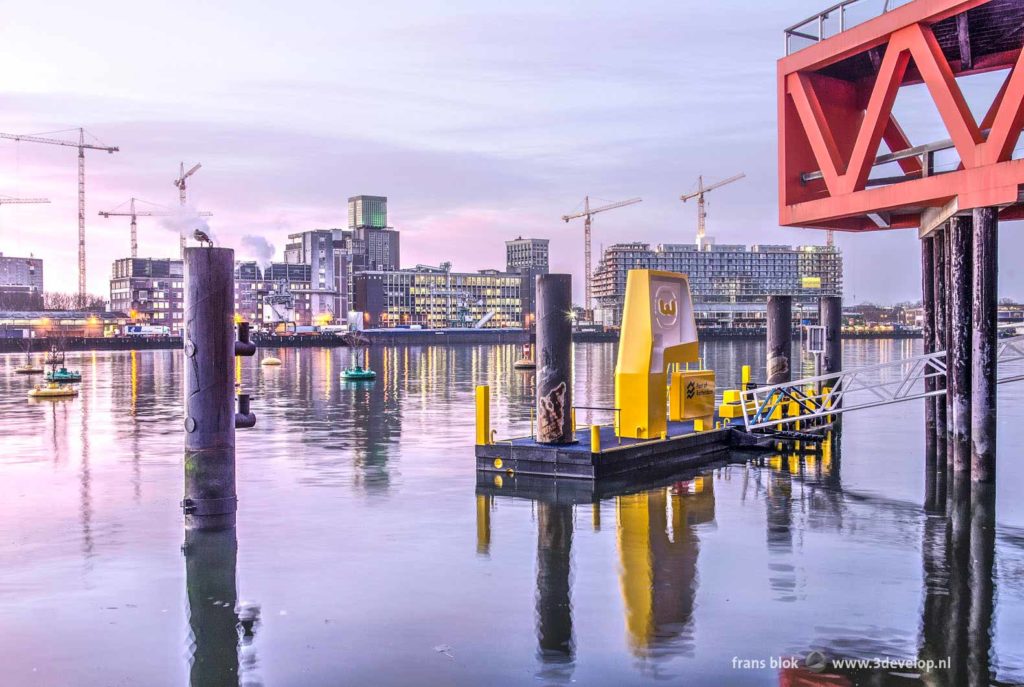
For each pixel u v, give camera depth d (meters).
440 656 12.04
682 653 12.08
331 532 19.03
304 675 11.46
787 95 30.03
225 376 19.22
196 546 17.89
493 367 106.62
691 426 31.31
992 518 20.20
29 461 29.16
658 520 20.20
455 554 17.25
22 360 136.50
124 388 68.00
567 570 16.09
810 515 20.66
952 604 14.02
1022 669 11.47
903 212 30.58
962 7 23.11
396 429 38.44
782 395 33.41
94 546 17.91
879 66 30.09
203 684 11.24
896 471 26.80
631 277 28.11
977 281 22.38
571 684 11.12
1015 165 21.41
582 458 24.59
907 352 155.00
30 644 12.61
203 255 18.98
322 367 106.75
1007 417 42.16
